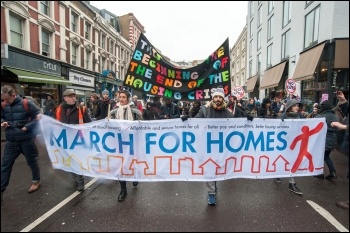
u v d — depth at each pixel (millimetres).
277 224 3082
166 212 3400
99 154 3908
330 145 4707
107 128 3873
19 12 12789
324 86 7719
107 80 25094
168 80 4598
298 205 3617
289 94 8633
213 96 3875
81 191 4133
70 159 3982
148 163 3857
